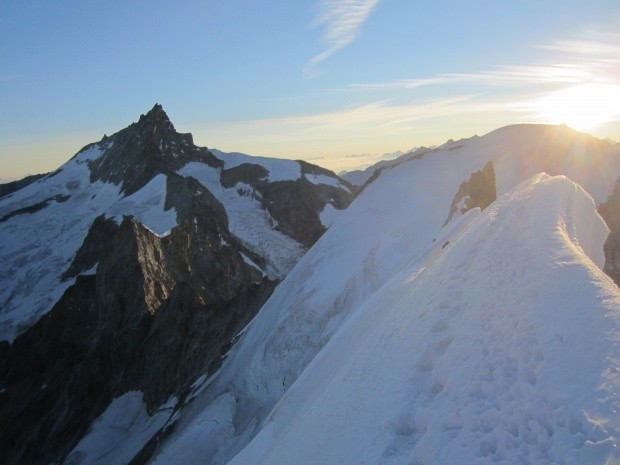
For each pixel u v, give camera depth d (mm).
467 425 6719
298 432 12484
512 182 51156
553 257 10289
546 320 8078
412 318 12148
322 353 22719
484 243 14422
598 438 5488
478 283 11312
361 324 19188
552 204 15484
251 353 44688
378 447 7797
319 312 40656
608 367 6488
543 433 5961
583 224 15867
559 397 6312
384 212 61750
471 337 8898
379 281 35312
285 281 55219
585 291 8477
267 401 37594
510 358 7758
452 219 36344
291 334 41031
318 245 57844
